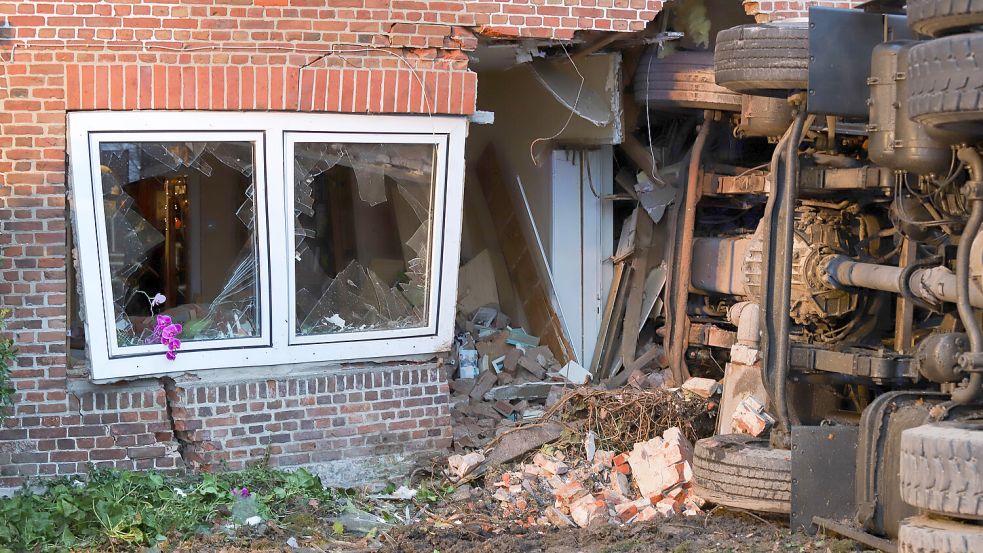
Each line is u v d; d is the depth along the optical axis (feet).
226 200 28.45
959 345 21.98
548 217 37.83
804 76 24.21
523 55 32.24
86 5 27.12
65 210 27.55
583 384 34.22
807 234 27.32
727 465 24.59
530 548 24.16
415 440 30.35
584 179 37.99
